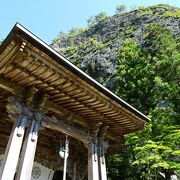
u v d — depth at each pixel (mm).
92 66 39875
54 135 9984
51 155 10078
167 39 25938
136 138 14953
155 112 17297
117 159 17453
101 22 64312
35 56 5117
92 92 6488
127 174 16812
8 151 5383
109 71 35531
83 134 7844
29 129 6109
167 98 18406
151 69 20797
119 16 61125
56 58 5316
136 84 21125
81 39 64000
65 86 6145
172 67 19406
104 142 8641
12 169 5246
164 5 54781
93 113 7707
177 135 13188
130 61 23062
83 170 10500
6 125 8633
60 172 12391
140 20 50031
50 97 6824
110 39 51625
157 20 44906
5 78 5992
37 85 6238
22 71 5574
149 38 35938
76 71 5754
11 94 6430
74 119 7773
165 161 12227
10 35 4723
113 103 7121
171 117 16531
